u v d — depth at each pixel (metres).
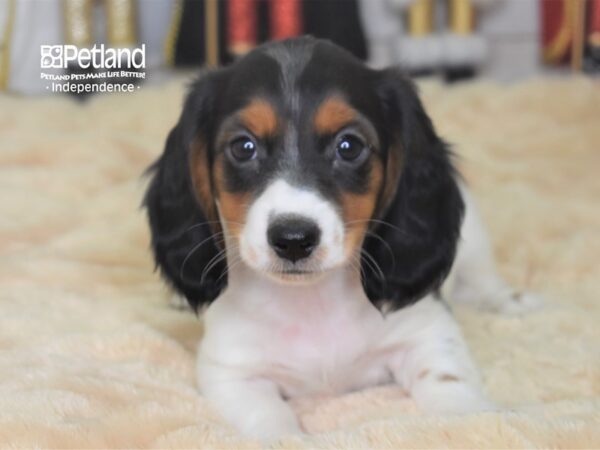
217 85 0.49
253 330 0.49
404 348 0.50
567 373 0.50
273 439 0.41
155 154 0.94
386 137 0.48
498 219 0.74
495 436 0.39
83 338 0.53
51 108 1.05
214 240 0.50
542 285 0.65
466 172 0.86
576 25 1.16
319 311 0.49
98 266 0.67
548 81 1.10
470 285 0.63
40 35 1.16
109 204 0.78
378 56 1.22
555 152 0.98
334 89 0.46
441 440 0.39
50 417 0.42
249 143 0.46
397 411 0.47
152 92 1.10
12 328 0.55
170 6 1.18
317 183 0.44
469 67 1.19
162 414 0.43
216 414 0.45
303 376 0.50
